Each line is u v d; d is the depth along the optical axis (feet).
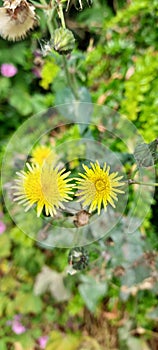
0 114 1.22
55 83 1.15
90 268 1.01
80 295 1.09
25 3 0.83
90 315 1.10
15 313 1.11
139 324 1.06
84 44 1.23
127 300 1.07
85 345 1.07
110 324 1.08
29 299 1.11
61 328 1.11
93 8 1.23
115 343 1.08
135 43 1.18
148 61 1.12
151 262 0.98
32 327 1.11
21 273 1.12
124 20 1.18
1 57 1.23
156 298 1.06
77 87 0.95
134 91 1.10
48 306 1.12
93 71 1.14
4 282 1.12
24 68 1.23
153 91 1.11
